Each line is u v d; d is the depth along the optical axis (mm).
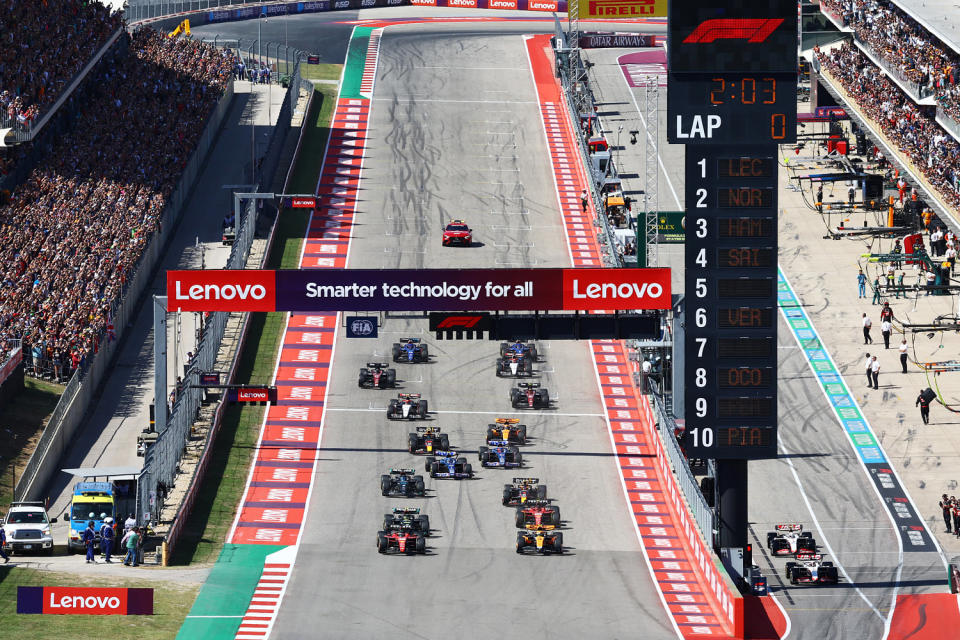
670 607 112750
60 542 121062
